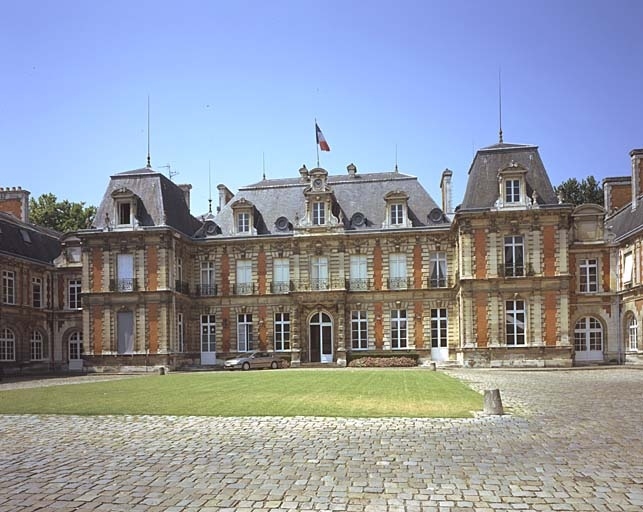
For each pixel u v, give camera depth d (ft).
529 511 24.57
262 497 26.76
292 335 140.46
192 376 102.83
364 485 28.40
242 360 130.93
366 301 141.49
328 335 142.20
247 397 62.69
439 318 139.64
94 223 142.10
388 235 141.08
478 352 124.57
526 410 51.90
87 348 136.67
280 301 144.36
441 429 42.55
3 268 136.56
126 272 137.39
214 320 147.54
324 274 143.33
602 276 137.28
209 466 32.55
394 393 65.41
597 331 136.05
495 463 32.45
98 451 37.06
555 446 36.70
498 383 79.71
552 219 125.08
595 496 26.43
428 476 29.89
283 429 43.14
